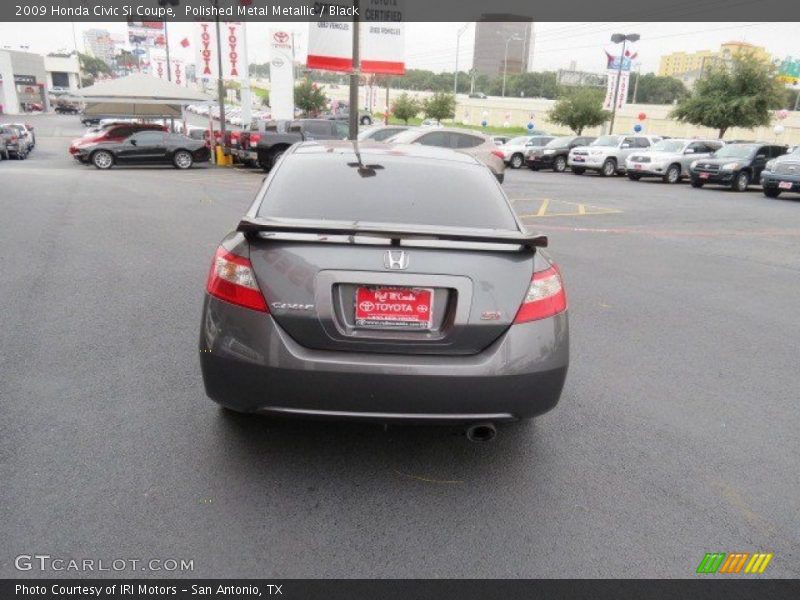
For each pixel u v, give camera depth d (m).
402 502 2.75
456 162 3.65
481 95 77.00
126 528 2.49
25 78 71.00
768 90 33.50
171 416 3.41
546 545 2.51
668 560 2.46
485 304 2.67
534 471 3.05
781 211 15.73
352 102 14.46
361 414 2.63
